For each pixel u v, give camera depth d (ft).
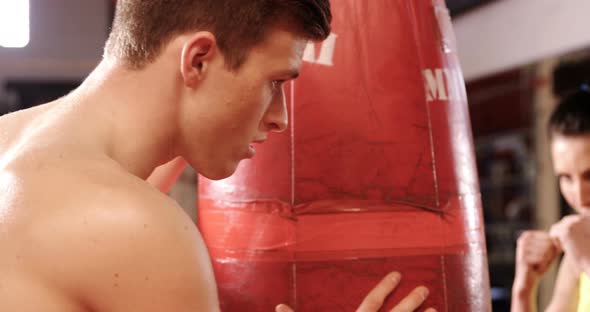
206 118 2.31
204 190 3.05
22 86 15.75
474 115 13.21
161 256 1.94
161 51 2.28
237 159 2.43
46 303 1.93
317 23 2.39
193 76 2.26
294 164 2.76
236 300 2.82
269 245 2.76
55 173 2.07
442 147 2.85
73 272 1.93
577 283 4.92
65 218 1.97
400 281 2.72
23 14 13.85
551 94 10.94
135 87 2.31
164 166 3.14
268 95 2.37
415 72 2.85
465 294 2.83
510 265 12.61
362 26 2.84
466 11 12.52
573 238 4.26
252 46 2.27
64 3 15.81
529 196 12.46
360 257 2.71
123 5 2.37
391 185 2.75
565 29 10.25
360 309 2.64
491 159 13.51
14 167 2.15
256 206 2.80
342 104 2.77
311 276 2.71
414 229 2.75
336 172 2.74
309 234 2.72
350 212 2.72
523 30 11.23
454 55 3.09
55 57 15.81
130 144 2.28
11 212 2.04
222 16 2.23
